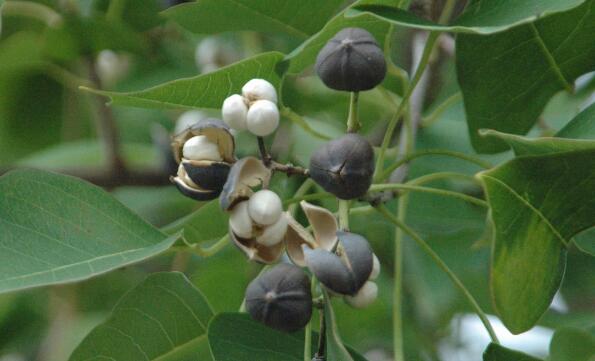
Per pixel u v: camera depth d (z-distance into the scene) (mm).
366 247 524
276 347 559
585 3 565
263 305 533
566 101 675
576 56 579
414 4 612
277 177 637
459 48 580
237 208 535
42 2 690
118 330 583
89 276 544
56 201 558
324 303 525
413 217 683
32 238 551
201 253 571
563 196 534
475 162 591
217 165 544
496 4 546
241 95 555
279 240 536
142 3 690
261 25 605
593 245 592
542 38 575
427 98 686
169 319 584
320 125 694
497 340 561
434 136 661
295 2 596
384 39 572
